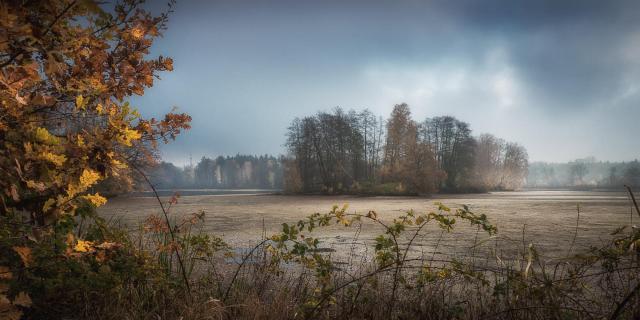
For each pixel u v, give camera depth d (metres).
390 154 51.94
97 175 1.61
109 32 1.90
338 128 55.69
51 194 1.60
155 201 27.70
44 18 1.53
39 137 1.53
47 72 1.47
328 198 37.41
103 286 2.51
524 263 4.11
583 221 12.84
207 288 3.40
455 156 65.88
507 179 86.12
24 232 2.00
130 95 2.10
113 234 2.86
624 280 3.05
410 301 3.06
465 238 8.31
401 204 25.44
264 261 3.72
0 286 1.40
